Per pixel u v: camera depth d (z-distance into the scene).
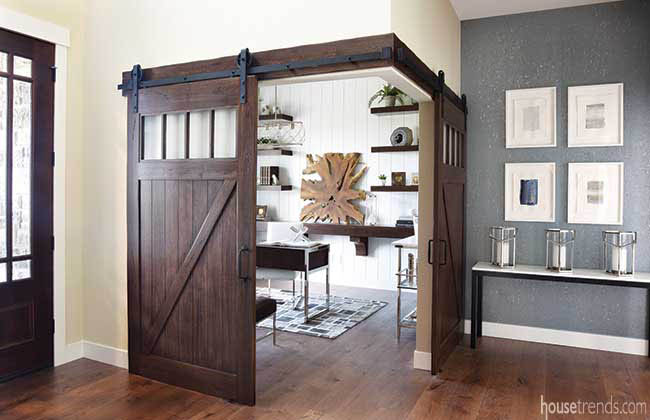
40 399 3.22
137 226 3.59
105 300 3.89
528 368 3.84
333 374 3.69
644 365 3.91
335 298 6.27
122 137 3.76
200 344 3.34
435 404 3.17
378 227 6.56
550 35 4.42
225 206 3.20
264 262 5.27
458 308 4.47
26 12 3.54
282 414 3.02
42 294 3.73
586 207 4.32
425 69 3.34
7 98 3.47
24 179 3.60
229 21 3.27
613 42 4.21
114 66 3.79
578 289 4.39
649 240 4.14
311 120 7.28
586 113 4.30
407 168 6.64
